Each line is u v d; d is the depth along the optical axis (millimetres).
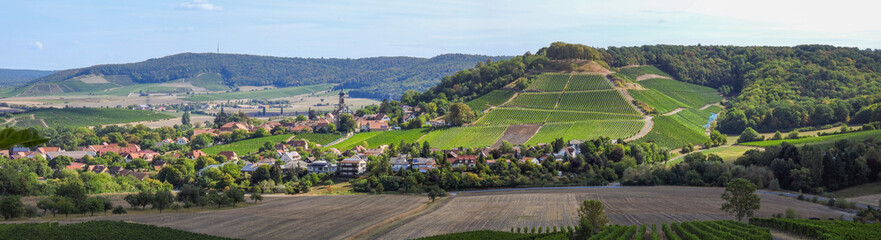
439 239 95750
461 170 194000
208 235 101000
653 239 94250
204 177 197625
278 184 192375
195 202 148375
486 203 146125
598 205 106438
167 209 139750
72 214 126875
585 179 186625
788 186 170000
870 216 119000
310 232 107750
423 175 186750
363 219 122375
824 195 157500
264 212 133875
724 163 186000
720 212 129375
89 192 173375
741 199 111875
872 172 170000
